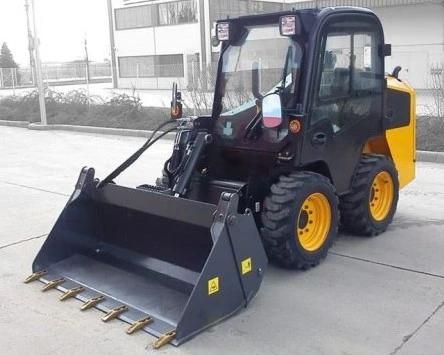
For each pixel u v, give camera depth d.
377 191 5.31
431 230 5.44
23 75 37.94
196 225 3.83
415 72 20.64
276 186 4.31
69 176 8.37
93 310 3.88
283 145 4.40
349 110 4.79
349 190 4.99
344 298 4.03
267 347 3.41
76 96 17.78
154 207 4.06
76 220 4.53
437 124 10.12
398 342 3.42
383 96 5.17
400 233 5.36
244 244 3.74
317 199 4.50
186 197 4.55
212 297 3.59
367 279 4.34
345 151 4.83
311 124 4.42
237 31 4.84
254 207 4.51
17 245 5.30
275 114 4.11
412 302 3.94
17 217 6.24
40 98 14.69
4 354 3.41
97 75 46.50
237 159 4.77
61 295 4.12
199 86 14.11
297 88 4.37
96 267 4.40
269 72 4.59
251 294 3.86
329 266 4.60
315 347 3.40
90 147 11.24
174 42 31.19
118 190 4.31
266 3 27.72
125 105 15.05
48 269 4.45
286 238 4.26
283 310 3.86
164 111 14.91
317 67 4.36
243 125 4.71
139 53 33.03
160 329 3.56
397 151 5.55
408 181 5.83
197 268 4.01
